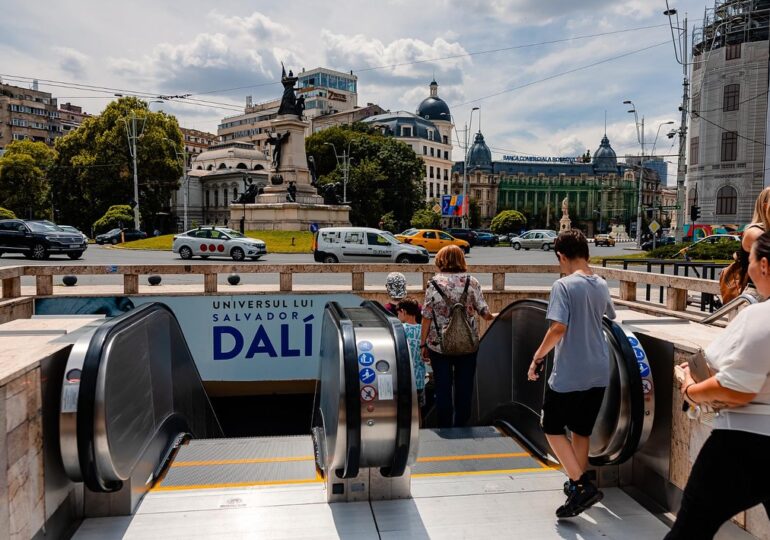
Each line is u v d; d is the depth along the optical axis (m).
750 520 2.99
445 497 3.69
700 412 2.51
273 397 9.59
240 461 4.46
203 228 27.34
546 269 9.35
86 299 8.80
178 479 4.09
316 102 139.88
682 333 3.84
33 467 2.94
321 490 3.80
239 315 9.03
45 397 3.10
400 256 24.05
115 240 44.78
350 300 9.17
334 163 71.06
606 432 3.73
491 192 153.12
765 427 2.18
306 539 3.17
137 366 3.94
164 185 64.12
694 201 50.53
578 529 3.31
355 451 3.25
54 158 64.31
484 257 32.84
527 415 4.93
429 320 5.40
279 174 42.72
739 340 2.17
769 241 2.24
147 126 59.47
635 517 3.48
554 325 3.34
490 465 4.31
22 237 24.38
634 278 8.07
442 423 5.45
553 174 162.38
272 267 9.05
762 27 46.47
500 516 3.44
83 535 3.23
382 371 3.35
